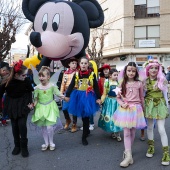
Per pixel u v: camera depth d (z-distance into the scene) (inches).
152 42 859.4
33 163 146.7
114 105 188.4
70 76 222.7
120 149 171.5
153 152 157.8
